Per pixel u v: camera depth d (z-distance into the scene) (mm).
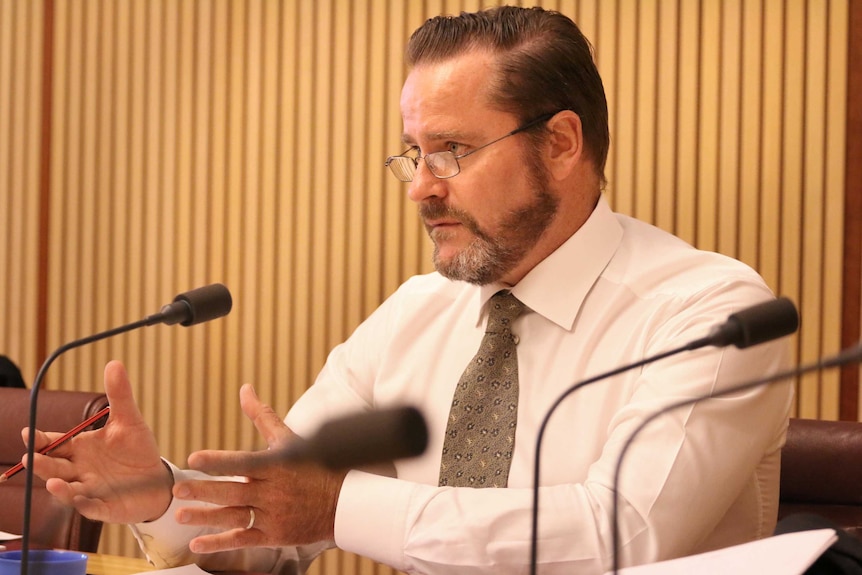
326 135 4031
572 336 1874
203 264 4168
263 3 4102
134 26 4250
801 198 3535
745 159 3574
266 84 4098
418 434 1025
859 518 1991
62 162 4336
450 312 2076
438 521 1563
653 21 3648
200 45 4164
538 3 3770
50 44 4355
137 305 4254
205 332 4172
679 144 3648
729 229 3590
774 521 1850
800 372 1028
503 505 1556
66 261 4344
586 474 1782
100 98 4297
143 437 1716
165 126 4223
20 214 4379
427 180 1832
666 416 1609
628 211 3680
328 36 4020
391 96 3975
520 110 1817
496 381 1901
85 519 2268
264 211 4105
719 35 3592
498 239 1837
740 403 1647
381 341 2164
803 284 3533
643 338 1809
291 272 4086
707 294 1790
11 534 2141
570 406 1827
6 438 2455
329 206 4043
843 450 2031
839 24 3492
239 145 4129
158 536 1765
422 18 3939
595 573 1521
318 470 1570
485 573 1531
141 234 4250
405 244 3967
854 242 3500
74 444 1691
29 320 4371
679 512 1552
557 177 1858
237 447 4125
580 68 1896
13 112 4395
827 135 3512
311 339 4070
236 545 1577
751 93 3564
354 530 1600
